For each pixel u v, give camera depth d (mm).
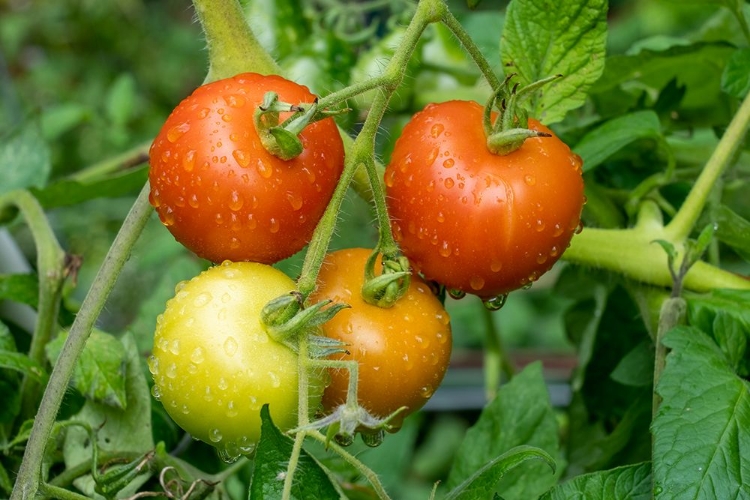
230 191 548
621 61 717
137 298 1223
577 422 767
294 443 519
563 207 568
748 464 558
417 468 1341
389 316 570
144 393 656
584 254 656
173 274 794
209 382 534
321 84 786
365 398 569
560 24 612
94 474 603
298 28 833
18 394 681
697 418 569
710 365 587
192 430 546
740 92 653
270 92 544
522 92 564
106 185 769
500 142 563
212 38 601
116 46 2207
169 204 559
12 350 673
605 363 754
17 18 2164
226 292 543
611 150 669
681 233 649
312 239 549
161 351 543
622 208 713
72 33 2186
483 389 1075
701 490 550
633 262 650
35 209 715
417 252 577
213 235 557
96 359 649
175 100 2182
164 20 2289
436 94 824
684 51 712
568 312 798
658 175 694
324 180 560
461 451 684
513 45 618
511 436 680
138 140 1598
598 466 720
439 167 567
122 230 581
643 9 1829
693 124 771
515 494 667
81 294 1374
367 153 554
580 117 771
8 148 810
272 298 543
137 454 647
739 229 673
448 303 1463
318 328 547
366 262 568
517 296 1604
